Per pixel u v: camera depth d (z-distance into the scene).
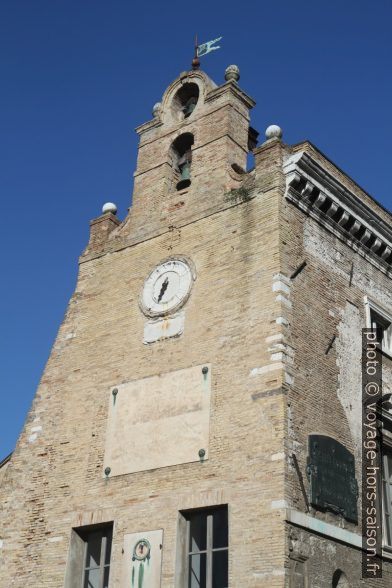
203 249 23.02
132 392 22.16
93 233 26.53
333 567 18.55
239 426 19.47
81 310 25.00
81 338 24.39
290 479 18.27
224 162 24.23
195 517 19.61
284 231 21.62
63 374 24.09
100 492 21.25
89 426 22.53
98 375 23.25
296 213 22.36
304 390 19.91
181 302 22.55
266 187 22.39
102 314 24.39
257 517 18.02
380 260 25.30
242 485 18.66
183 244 23.64
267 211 22.02
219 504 18.86
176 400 21.08
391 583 20.47
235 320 21.03
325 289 22.30
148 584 19.22
